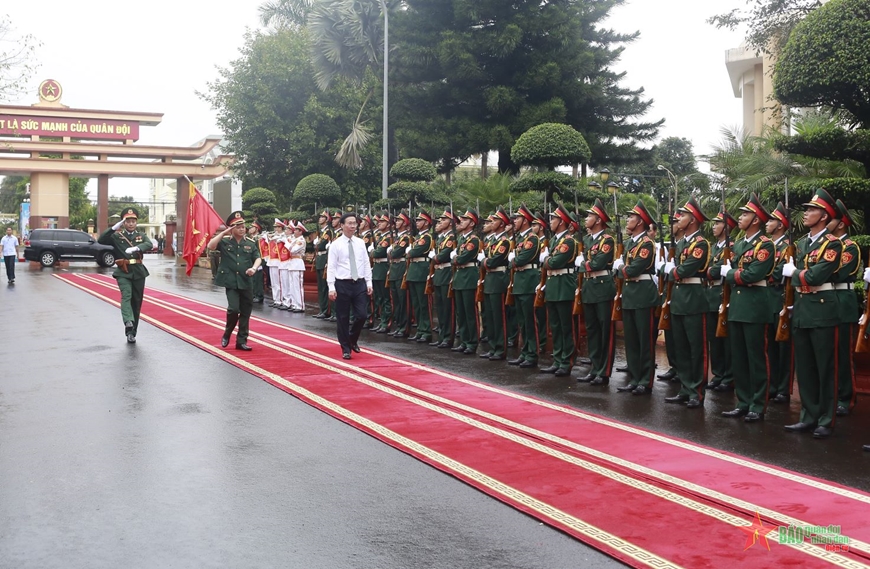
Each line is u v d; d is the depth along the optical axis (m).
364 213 17.86
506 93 21.91
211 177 42.62
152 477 5.84
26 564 4.38
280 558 4.47
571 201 14.69
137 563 4.40
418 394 8.64
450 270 12.12
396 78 23.84
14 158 39.03
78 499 5.38
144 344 12.16
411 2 23.20
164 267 34.12
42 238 34.50
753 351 7.73
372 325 14.66
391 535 4.79
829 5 9.42
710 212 14.39
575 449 6.50
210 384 9.16
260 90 29.33
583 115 23.75
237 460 6.26
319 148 29.14
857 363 8.95
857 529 4.78
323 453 6.45
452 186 20.28
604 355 9.45
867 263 9.51
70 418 7.53
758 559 4.36
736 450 6.59
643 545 4.56
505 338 11.15
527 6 22.53
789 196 9.90
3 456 6.32
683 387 8.46
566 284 9.89
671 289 8.69
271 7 31.77
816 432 7.05
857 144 9.65
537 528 4.89
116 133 40.84
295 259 17.56
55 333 13.38
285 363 10.50
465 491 5.55
